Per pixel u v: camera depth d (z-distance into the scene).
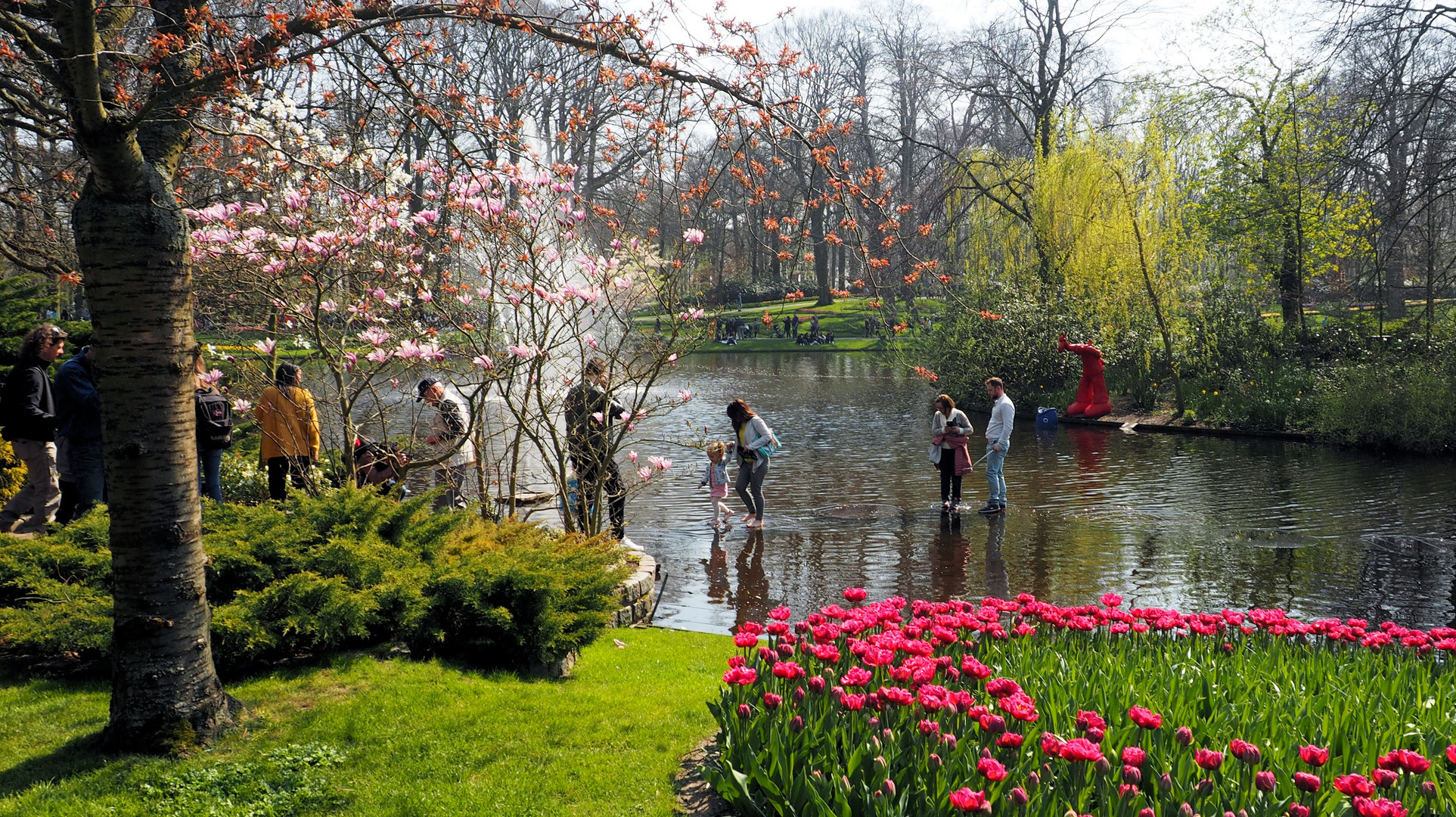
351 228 6.88
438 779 3.96
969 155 29.06
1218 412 20.80
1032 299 25.41
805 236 7.34
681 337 7.98
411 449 8.70
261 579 5.53
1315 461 15.94
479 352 7.78
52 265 9.78
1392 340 22.02
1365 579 8.55
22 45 3.90
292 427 8.35
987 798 3.15
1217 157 26.11
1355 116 21.28
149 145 4.60
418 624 5.44
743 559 9.52
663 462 8.52
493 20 5.59
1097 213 24.67
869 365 40.59
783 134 6.48
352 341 7.78
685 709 4.91
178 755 3.99
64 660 5.28
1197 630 4.95
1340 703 3.90
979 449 17.92
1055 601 7.93
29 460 8.08
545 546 6.51
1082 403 22.41
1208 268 27.05
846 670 4.39
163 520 4.01
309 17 4.95
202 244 6.87
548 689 5.18
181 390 4.02
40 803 3.57
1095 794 3.18
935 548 9.92
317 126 7.00
